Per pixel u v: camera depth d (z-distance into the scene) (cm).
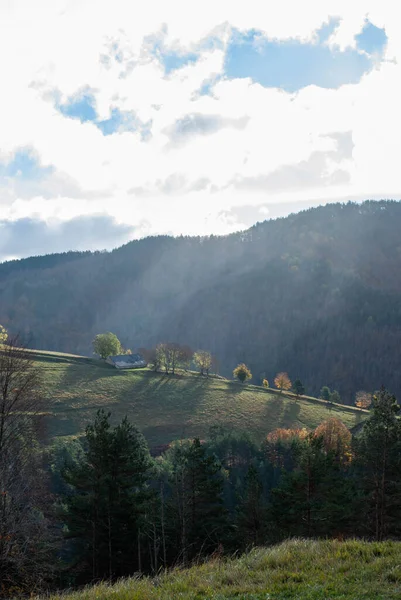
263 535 3167
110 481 2670
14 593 1723
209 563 1205
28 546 1884
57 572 2316
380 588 875
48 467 4397
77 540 2858
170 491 4159
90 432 2780
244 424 9688
